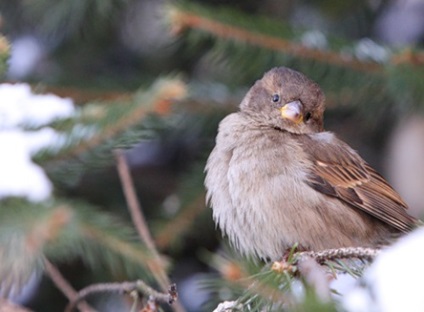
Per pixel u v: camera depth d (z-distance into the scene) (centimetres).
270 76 1118
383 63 1112
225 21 1091
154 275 909
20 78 1224
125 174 1041
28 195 830
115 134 907
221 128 1089
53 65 1352
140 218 1025
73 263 1287
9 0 1346
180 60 1392
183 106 1216
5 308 868
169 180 1400
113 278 1252
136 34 1410
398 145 1414
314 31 1119
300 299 633
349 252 802
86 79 1222
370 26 1367
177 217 1209
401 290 862
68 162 912
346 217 1049
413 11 1412
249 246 1038
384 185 1087
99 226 893
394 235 1083
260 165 1022
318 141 1088
